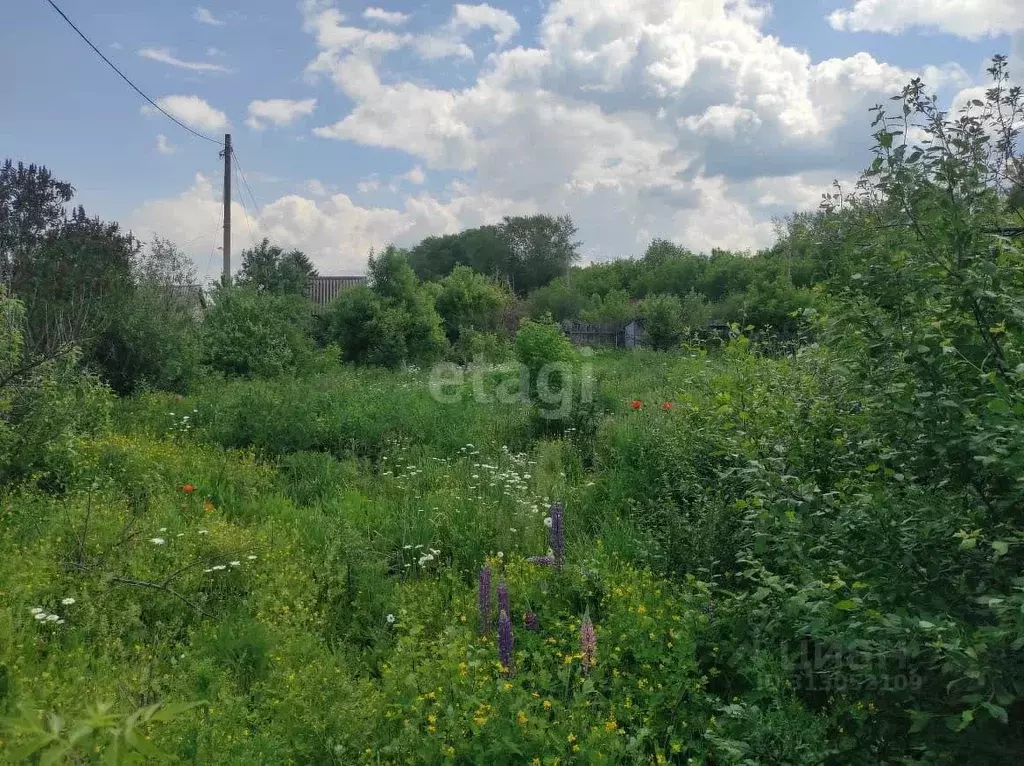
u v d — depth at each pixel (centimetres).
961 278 271
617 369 1836
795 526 289
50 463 699
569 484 747
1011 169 306
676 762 331
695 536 468
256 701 370
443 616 458
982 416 255
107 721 150
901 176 284
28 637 397
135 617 443
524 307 4156
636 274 6444
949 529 257
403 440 941
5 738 218
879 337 286
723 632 379
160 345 1418
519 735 312
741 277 4678
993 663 212
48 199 1630
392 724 340
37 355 749
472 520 620
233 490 732
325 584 518
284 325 1836
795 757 275
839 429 356
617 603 429
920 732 259
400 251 2502
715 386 445
